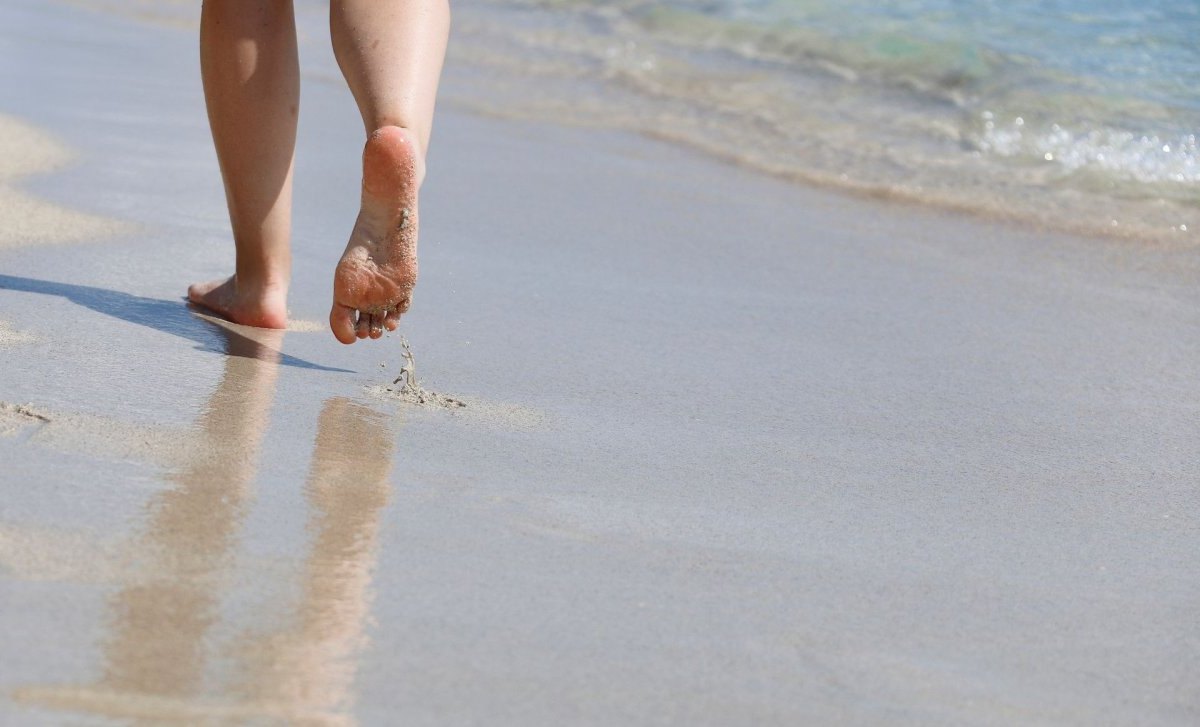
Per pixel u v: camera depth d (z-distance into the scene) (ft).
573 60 47.16
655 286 24.35
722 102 41.73
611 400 18.15
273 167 19.17
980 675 11.40
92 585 11.07
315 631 10.80
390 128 16.42
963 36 45.50
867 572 13.34
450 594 11.80
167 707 9.46
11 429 14.25
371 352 19.17
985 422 18.75
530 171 33.09
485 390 18.01
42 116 32.86
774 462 16.38
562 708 10.16
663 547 13.41
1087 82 40.83
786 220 30.25
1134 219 31.65
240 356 18.07
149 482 13.30
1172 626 12.71
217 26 18.67
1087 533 14.98
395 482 14.25
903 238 29.45
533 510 13.97
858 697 10.79
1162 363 22.21
